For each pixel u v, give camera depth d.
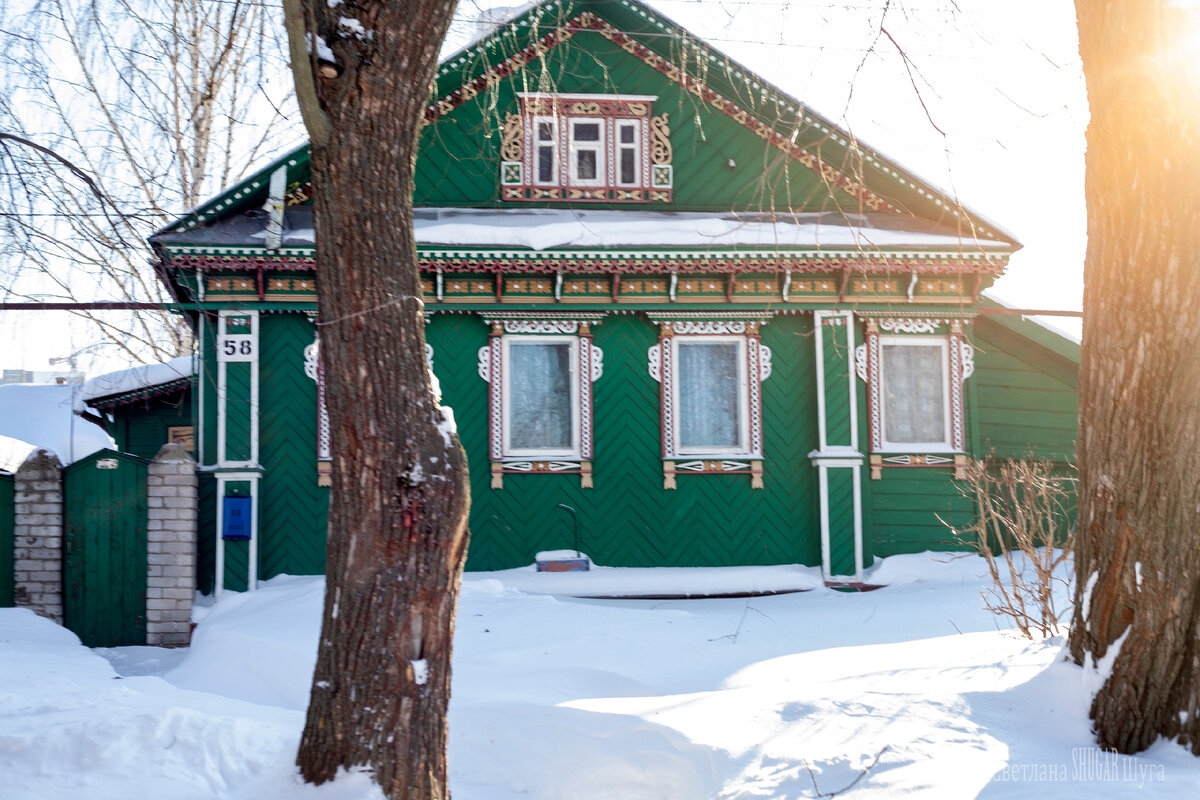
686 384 14.34
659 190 14.72
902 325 14.55
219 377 13.30
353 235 5.18
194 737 5.75
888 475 14.37
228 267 13.13
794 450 14.30
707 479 14.15
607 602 12.98
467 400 13.98
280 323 13.62
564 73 14.66
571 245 13.51
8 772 5.33
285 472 13.41
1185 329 5.96
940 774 5.44
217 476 13.03
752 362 14.31
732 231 13.55
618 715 6.22
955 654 8.31
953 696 6.62
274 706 8.03
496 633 9.73
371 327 5.13
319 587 12.17
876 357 14.44
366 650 5.02
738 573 13.75
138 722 5.79
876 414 14.36
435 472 5.10
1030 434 14.93
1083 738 6.09
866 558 14.11
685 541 14.02
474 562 13.71
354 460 5.08
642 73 14.86
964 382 14.60
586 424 14.05
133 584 11.41
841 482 14.07
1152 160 6.08
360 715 4.99
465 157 14.45
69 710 6.32
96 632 11.30
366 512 5.05
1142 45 6.15
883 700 6.54
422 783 4.98
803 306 14.29
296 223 13.69
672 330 14.27
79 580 11.32
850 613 11.52
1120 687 5.98
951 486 14.44
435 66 5.48
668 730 5.98
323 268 5.21
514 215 14.23
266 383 13.50
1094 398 6.38
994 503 14.55
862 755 5.70
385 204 5.27
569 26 14.52
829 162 14.77
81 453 17.69
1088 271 6.54
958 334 14.59
